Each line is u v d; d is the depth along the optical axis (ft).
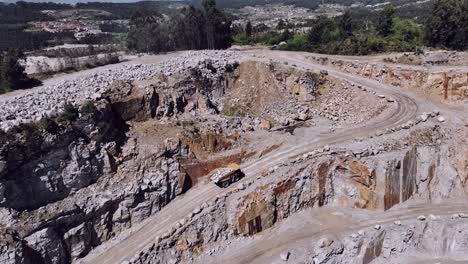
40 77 229.45
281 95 261.44
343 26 353.51
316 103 263.49
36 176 162.61
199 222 180.75
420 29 318.86
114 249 170.91
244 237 188.75
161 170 193.47
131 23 307.58
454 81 244.63
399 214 201.87
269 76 263.29
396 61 273.95
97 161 183.11
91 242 172.76
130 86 213.05
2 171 150.71
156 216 187.01
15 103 183.93
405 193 209.56
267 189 194.70
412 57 271.28
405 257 190.49
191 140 208.23
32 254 152.05
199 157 208.13
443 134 221.25
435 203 209.05
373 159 205.26
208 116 233.35
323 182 209.26
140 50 297.12
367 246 185.78
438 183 214.07
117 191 180.75
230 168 199.93
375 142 215.10
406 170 208.33
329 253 178.70
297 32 422.00
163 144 200.64
